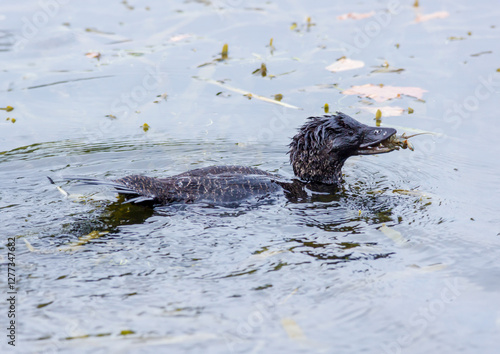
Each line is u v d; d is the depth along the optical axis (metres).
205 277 13.80
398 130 23.47
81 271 13.95
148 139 23.42
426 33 32.34
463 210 17.34
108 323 12.15
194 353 11.33
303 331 11.98
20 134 23.59
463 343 11.69
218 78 28.28
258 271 14.04
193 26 33.56
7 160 21.27
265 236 15.72
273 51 30.81
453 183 19.45
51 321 12.20
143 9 35.69
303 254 14.79
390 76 27.92
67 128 24.20
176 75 28.55
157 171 20.72
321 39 31.94
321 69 28.94
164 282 13.57
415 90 26.50
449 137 22.89
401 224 16.42
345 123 19.31
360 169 21.08
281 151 22.62
